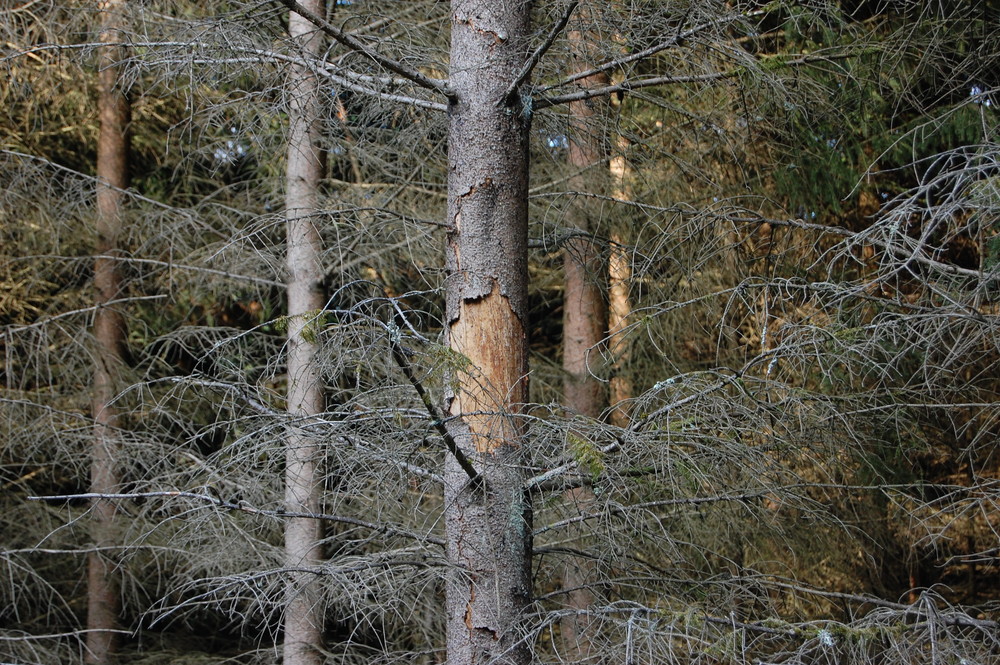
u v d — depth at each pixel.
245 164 9.87
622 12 4.80
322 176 7.46
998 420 5.10
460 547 4.30
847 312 4.99
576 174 6.80
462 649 4.24
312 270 7.26
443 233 6.87
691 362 7.68
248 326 10.23
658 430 3.93
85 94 8.93
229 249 6.85
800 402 4.47
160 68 5.11
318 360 3.95
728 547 6.20
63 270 8.70
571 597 5.55
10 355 7.91
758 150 7.63
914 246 4.28
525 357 4.48
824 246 7.79
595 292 7.68
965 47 6.22
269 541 6.75
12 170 7.70
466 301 4.43
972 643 3.84
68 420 7.99
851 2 7.50
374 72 5.34
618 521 4.59
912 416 5.45
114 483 7.80
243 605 7.92
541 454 4.21
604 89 4.86
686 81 4.95
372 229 6.48
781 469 4.55
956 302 4.16
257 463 4.57
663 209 5.86
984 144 4.12
